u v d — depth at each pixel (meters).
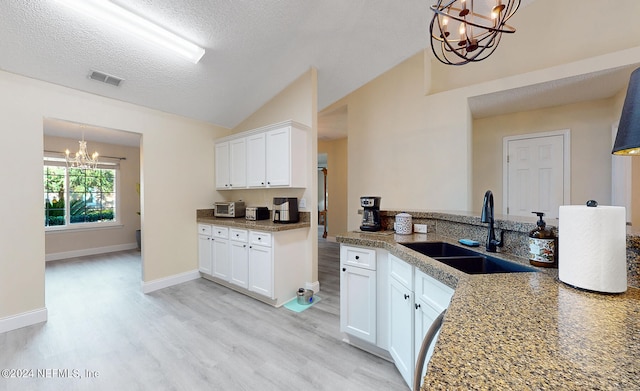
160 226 3.26
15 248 2.28
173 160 3.39
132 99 2.93
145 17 2.04
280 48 2.65
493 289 0.89
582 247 0.87
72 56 2.24
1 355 1.90
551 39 3.08
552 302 0.78
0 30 1.91
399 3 2.33
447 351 0.54
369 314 1.88
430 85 3.94
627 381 0.44
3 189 2.23
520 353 0.53
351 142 4.68
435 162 3.70
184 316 2.52
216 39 2.37
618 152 0.86
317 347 2.01
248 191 3.89
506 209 3.87
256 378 1.68
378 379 1.67
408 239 1.87
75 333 2.20
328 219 6.83
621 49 2.71
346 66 3.12
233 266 3.15
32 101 2.37
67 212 4.91
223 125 3.94
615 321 0.66
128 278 3.64
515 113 3.84
